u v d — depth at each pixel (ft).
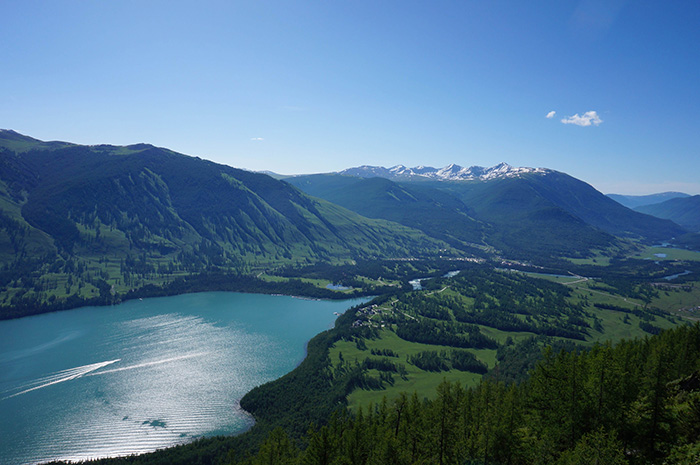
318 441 307.17
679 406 250.98
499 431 275.39
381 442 309.01
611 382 255.29
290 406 560.61
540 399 290.15
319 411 532.32
